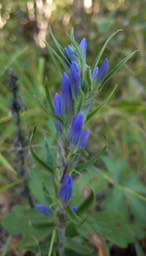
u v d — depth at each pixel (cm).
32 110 60
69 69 31
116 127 66
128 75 74
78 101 31
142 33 83
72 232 41
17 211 43
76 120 31
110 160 53
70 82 31
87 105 32
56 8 87
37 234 41
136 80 74
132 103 64
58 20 85
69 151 33
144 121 66
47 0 82
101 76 31
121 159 53
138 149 63
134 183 51
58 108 32
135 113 67
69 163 34
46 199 40
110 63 76
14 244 50
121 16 86
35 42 80
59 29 82
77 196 44
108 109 65
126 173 52
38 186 44
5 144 59
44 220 43
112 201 49
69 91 31
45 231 41
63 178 35
